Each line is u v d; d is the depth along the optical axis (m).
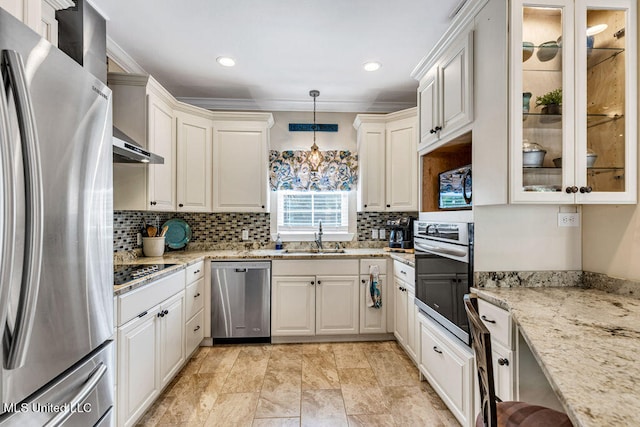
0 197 0.73
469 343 1.59
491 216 1.63
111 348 1.29
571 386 0.70
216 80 2.99
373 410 1.89
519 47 1.38
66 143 1.00
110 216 1.27
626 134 1.44
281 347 2.83
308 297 2.90
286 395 2.04
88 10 1.83
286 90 3.23
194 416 1.83
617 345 0.92
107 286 1.24
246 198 3.18
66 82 1.00
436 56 2.00
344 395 2.04
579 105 1.42
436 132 2.00
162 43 2.35
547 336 0.98
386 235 3.58
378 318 2.93
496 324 1.40
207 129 3.10
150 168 2.44
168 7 1.93
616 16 1.46
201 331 2.76
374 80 3.01
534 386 1.28
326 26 2.15
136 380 1.68
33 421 0.87
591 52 1.47
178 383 2.20
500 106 1.42
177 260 2.53
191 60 2.61
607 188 1.47
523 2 1.38
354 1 1.90
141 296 1.73
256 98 3.44
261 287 2.87
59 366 0.97
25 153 0.81
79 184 1.07
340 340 2.96
